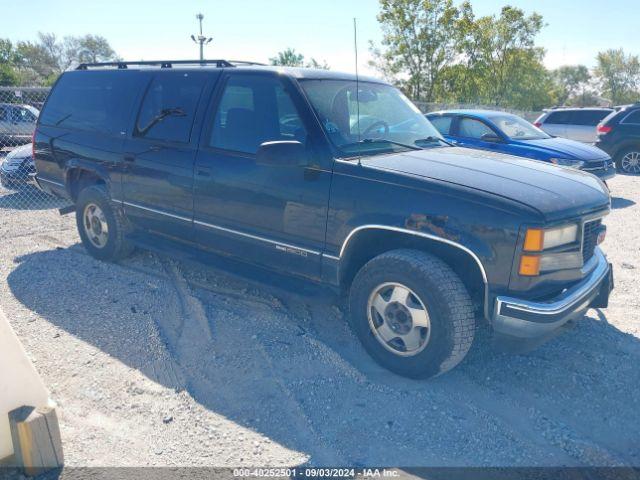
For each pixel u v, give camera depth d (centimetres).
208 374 377
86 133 567
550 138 1034
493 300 333
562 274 345
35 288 518
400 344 371
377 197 359
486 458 298
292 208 399
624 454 304
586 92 7088
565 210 336
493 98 3406
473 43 3155
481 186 341
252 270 443
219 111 453
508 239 321
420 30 2878
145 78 521
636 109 1387
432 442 310
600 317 473
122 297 498
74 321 450
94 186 570
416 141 446
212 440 311
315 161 386
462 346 341
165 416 331
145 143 502
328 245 386
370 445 307
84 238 597
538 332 327
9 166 916
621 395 359
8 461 281
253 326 446
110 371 377
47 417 278
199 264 469
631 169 1399
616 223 832
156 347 409
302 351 407
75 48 6631
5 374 270
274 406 342
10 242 669
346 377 373
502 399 352
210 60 482
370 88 467
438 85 3080
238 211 432
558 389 364
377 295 371
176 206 480
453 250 353
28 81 4534
